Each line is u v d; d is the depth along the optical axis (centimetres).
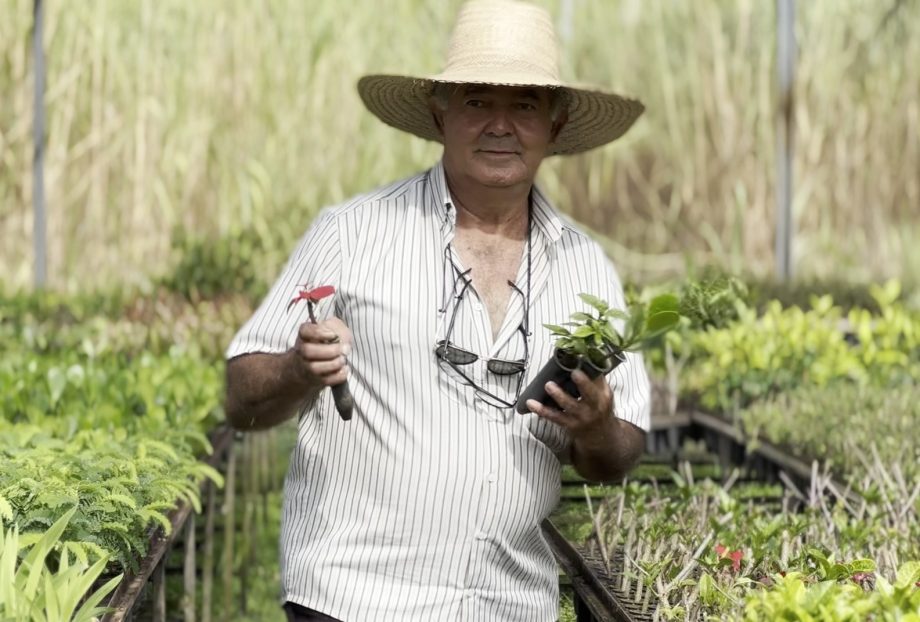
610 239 1883
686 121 1870
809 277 1747
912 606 387
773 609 392
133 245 1712
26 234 1697
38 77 1656
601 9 1881
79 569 438
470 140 450
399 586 439
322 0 1750
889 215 1831
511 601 454
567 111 497
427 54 1777
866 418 886
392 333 443
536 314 456
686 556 537
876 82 1825
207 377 976
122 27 1708
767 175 1856
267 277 1606
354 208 461
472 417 442
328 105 1753
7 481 516
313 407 455
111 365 967
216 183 1731
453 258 452
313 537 445
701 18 1862
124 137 1712
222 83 1731
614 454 449
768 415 985
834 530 625
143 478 576
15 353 1133
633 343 410
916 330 1198
